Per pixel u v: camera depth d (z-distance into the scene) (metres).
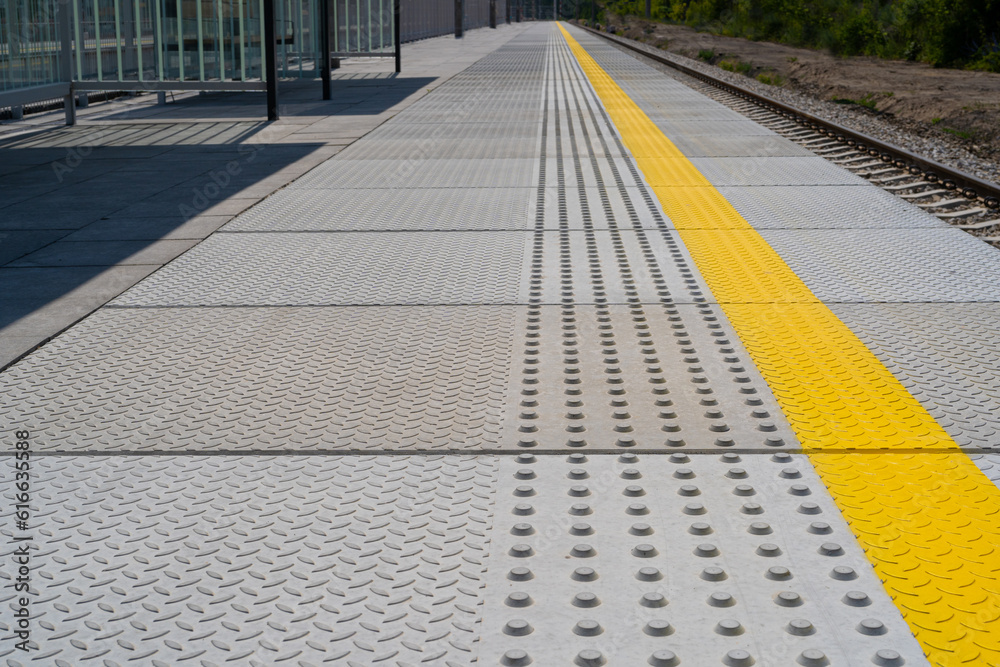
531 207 8.35
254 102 19.09
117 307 5.54
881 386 4.28
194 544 2.99
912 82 25.20
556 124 14.79
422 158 11.25
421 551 2.95
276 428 3.85
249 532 3.06
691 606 2.67
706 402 4.10
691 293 5.78
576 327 5.14
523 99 19.17
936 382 4.32
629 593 2.73
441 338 4.96
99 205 8.55
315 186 9.43
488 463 3.54
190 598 2.71
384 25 37.56
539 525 3.10
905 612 2.62
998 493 3.28
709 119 15.51
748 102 18.38
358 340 4.93
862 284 5.95
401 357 4.67
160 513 3.18
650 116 15.99
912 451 3.61
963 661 2.41
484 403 4.10
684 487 3.34
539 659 2.44
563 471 3.48
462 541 3.01
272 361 4.62
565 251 6.80
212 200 8.71
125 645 2.49
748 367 4.54
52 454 3.62
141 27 18.19
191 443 3.72
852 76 27.34
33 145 12.82
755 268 6.34
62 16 14.95
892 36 38.06
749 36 53.47
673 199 8.73
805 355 4.70
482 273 6.22
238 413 4.00
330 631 2.55
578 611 2.65
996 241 7.36
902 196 9.45
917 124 18.11
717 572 2.81
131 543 3.00
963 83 24.80
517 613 2.64
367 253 6.75
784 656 2.45
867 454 3.59
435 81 24.20
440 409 4.04
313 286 5.93
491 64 31.66
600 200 8.67
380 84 23.45
